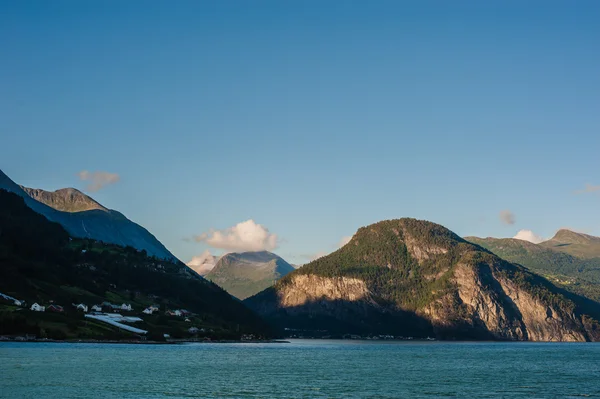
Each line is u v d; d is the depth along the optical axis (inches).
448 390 6279.5
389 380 7180.1
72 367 7406.5
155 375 6998.0
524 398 5767.7
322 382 6820.9
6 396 5241.1
